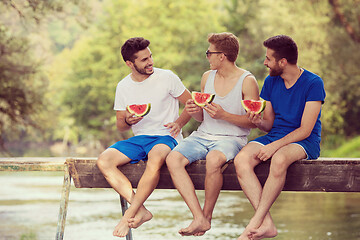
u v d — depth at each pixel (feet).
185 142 19.11
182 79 129.39
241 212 45.09
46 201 53.06
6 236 34.94
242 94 19.42
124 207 21.75
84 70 161.17
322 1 96.99
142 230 36.06
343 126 103.50
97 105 166.50
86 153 211.41
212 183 18.22
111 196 56.95
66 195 19.85
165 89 20.25
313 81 18.25
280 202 54.60
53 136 240.94
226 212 45.11
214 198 18.34
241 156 18.02
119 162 19.29
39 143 253.44
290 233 36.32
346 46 96.22
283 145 17.98
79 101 166.20
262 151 17.83
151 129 20.17
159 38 140.05
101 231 35.47
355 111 100.48
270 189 17.48
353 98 100.12
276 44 18.25
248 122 18.92
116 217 41.63
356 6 95.81
